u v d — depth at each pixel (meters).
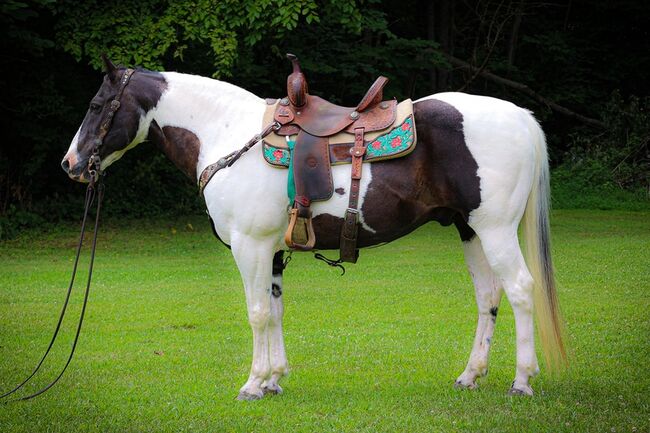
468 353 5.91
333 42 16.73
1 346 6.18
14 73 13.74
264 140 4.59
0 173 13.96
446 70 19.00
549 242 4.62
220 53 12.45
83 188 15.17
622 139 19.31
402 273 9.66
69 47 12.64
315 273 9.73
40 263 10.62
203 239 13.04
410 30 20.44
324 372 5.42
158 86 4.86
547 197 4.65
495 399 4.61
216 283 9.12
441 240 12.91
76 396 4.87
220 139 4.75
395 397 4.75
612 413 4.32
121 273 9.77
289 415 4.44
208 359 5.79
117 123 4.82
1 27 12.19
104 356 5.89
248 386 4.77
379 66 17.58
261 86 16.20
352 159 4.48
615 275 9.05
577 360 5.48
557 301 4.59
